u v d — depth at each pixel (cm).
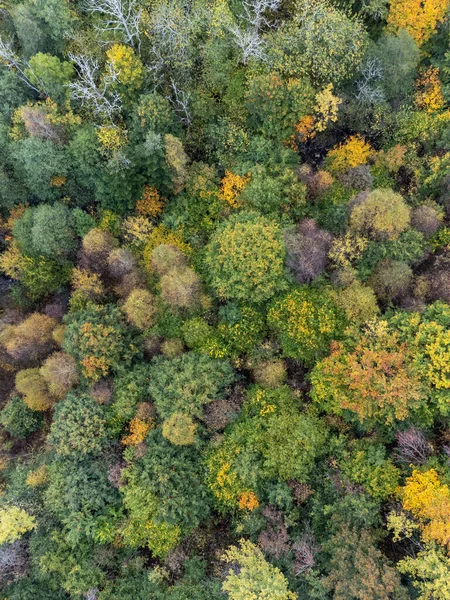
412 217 2778
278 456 2428
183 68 3047
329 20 2750
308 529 2344
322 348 2598
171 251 2947
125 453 2605
